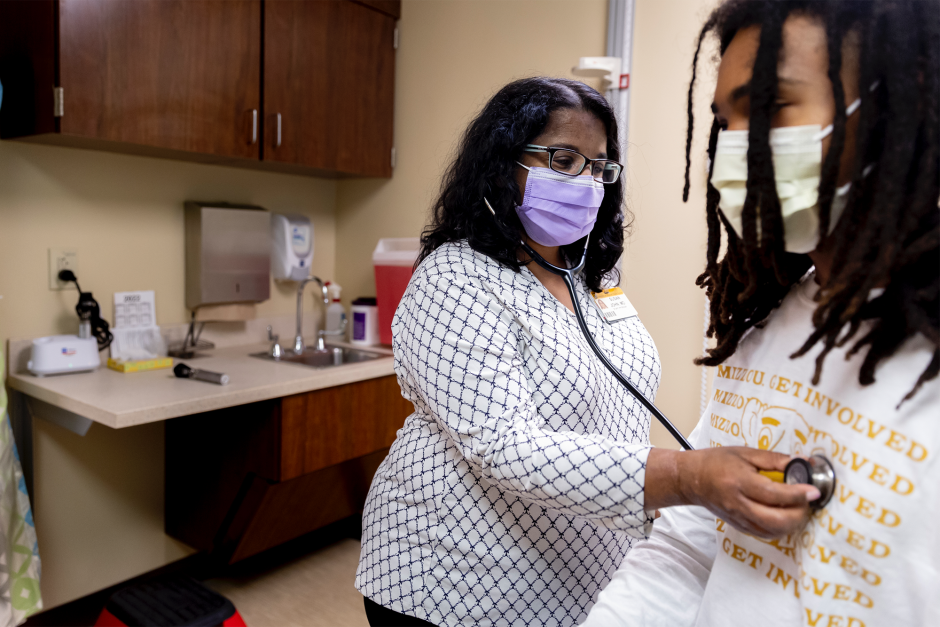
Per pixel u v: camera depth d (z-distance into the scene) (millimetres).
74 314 2109
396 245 2584
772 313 687
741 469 569
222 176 2480
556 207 994
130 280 2234
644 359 1095
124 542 2279
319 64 2387
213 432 2156
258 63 2180
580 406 934
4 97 1851
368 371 2191
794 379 618
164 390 1785
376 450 2275
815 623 532
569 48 2283
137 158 2221
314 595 2203
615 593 754
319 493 2201
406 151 2730
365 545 1054
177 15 1941
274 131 2246
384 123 2701
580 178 997
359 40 2543
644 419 1096
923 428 498
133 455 2279
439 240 1066
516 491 778
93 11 1753
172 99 1950
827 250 592
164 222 2314
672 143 2092
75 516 2139
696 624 686
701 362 740
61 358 1930
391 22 2693
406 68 2719
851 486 521
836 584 525
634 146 2174
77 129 1748
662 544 826
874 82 502
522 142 975
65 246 2064
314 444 2055
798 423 595
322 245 2920
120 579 2275
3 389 1657
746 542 636
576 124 994
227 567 2383
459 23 2555
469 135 1045
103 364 2127
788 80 537
